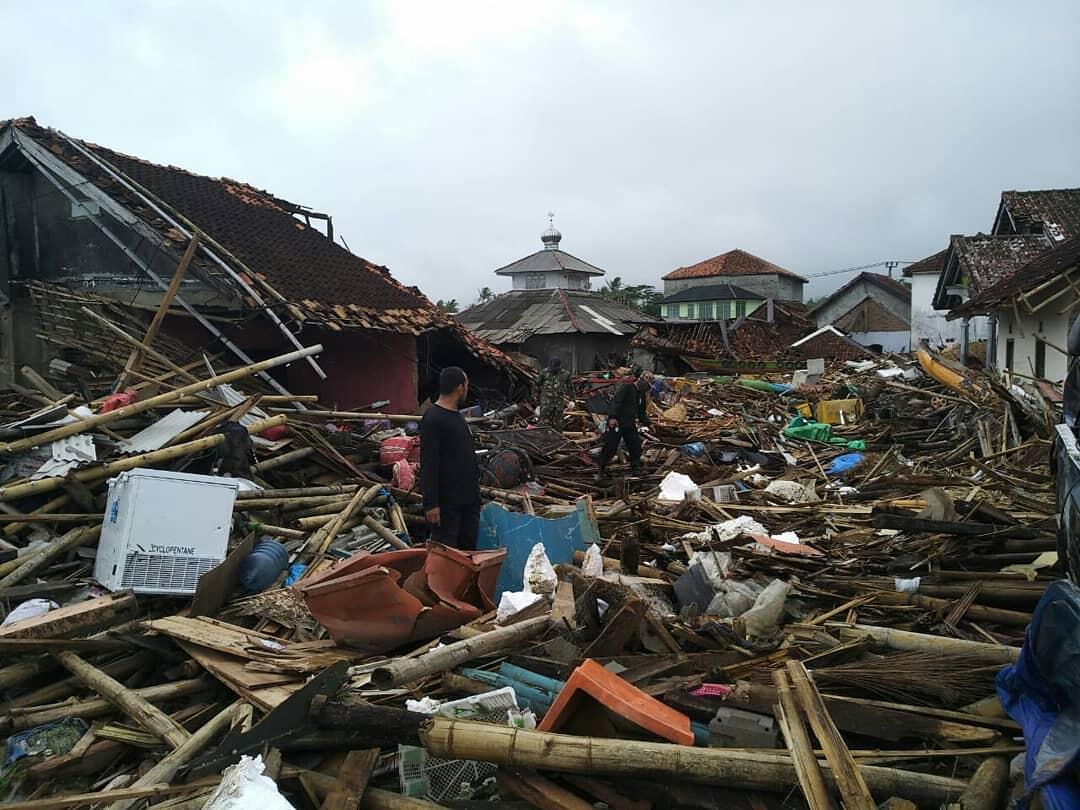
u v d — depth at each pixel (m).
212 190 16.03
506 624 4.85
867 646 4.54
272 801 2.81
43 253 13.91
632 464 11.89
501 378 19.44
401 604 4.64
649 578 6.11
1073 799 2.43
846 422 17.97
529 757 3.12
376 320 14.14
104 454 6.90
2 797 3.54
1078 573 3.72
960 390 16.14
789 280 68.56
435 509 6.00
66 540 5.72
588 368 32.72
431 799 3.34
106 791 3.26
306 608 5.24
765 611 5.08
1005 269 21.84
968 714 3.65
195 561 5.31
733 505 9.12
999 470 10.47
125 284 12.93
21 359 13.74
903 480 10.21
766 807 3.00
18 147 13.43
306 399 10.23
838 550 6.85
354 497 7.47
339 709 3.46
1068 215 23.02
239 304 11.98
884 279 59.84
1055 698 2.87
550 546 6.66
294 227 16.62
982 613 5.15
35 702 4.21
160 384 9.29
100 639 4.52
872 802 2.74
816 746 3.23
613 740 3.13
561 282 46.28
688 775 3.03
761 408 20.23
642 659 4.24
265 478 8.19
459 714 3.65
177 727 3.82
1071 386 5.16
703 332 38.94
